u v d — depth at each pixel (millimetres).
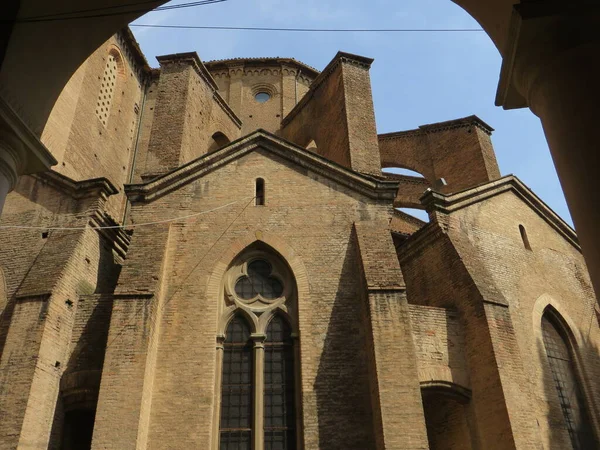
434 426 19781
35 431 15617
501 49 7836
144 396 15367
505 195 24734
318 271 18438
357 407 16250
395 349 15922
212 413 16156
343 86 25219
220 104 29656
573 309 23922
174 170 19797
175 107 25031
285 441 16328
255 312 18109
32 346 16344
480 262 20688
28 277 17938
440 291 20562
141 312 16359
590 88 5715
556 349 22281
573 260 25969
